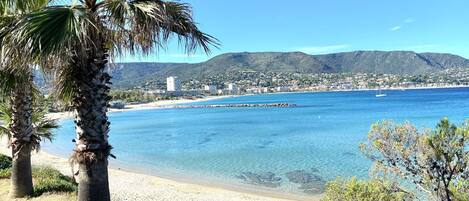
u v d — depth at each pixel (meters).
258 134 53.62
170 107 156.38
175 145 45.38
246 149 39.84
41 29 5.49
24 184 12.88
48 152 42.94
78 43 6.00
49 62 5.95
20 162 12.73
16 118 12.30
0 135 12.80
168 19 6.15
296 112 99.88
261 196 21.64
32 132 12.61
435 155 6.65
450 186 6.64
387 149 7.28
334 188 8.01
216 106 150.25
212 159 34.75
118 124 82.00
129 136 57.06
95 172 7.05
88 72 6.90
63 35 5.50
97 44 6.62
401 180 7.32
